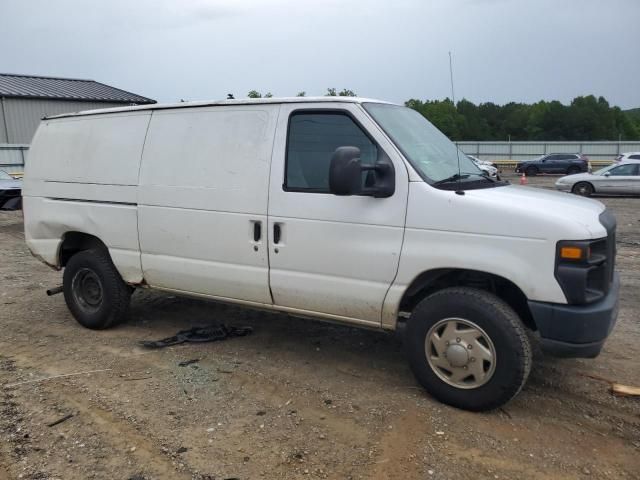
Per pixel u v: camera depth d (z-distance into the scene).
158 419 3.91
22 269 8.70
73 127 5.75
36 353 5.17
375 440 3.63
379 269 4.12
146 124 5.22
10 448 3.57
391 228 4.05
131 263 5.38
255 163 4.58
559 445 3.59
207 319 6.10
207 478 3.26
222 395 4.27
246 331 5.61
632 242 11.23
